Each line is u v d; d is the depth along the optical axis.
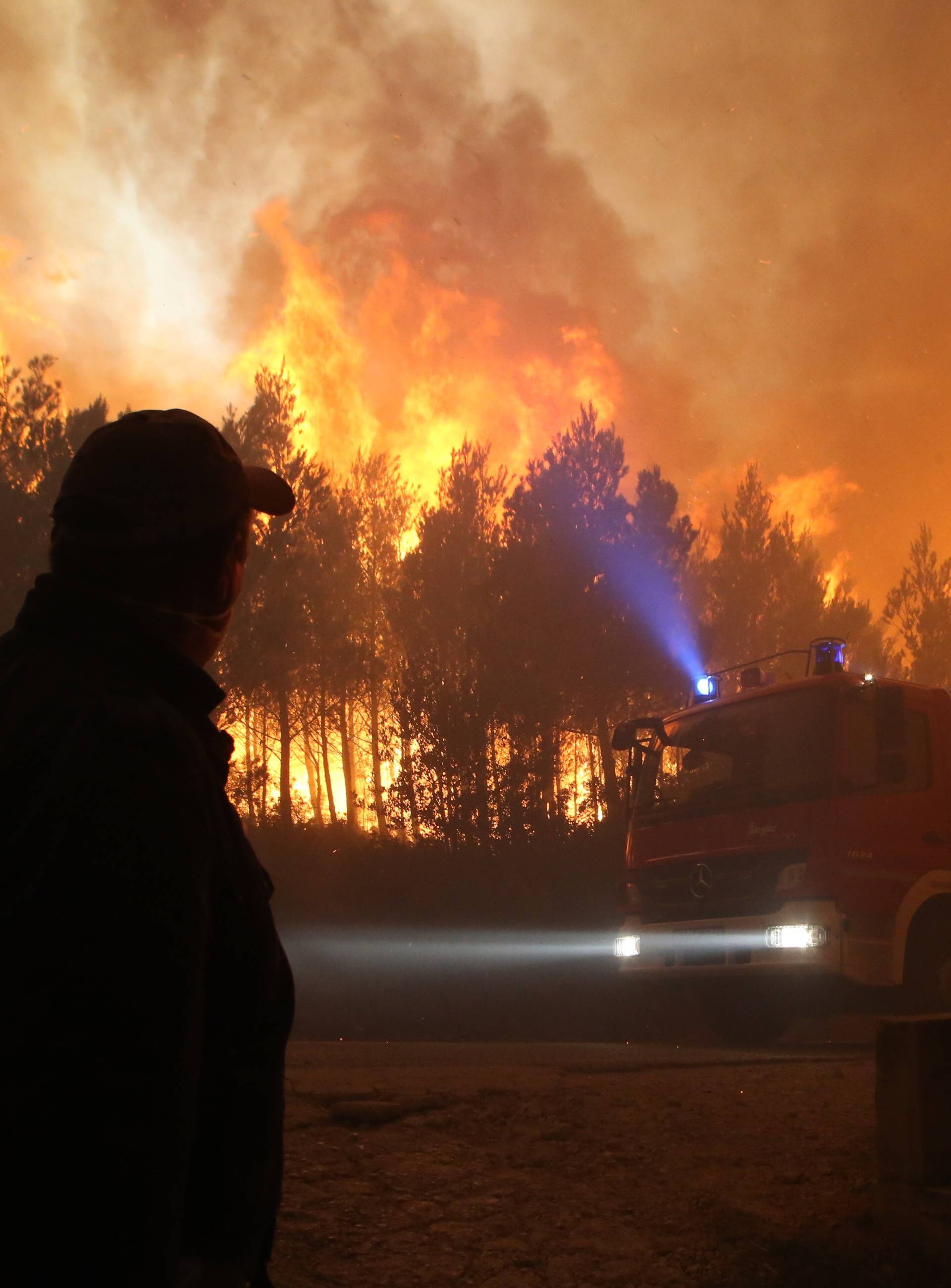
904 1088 3.55
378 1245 3.31
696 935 9.03
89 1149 1.04
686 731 9.78
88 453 1.39
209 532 1.40
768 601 31.28
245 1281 1.29
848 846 8.40
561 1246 3.44
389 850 17.64
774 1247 3.42
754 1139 4.36
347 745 32.19
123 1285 1.03
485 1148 4.18
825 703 8.82
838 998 8.96
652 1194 3.83
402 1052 7.54
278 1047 1.36
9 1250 1.02
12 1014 1.06
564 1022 14.11
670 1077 5.63
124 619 1.31
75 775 1.13
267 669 20.20
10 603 17.14
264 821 19.42
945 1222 3.34
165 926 1.12
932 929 8.77
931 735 9.09
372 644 29.58
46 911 1.08
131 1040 1.07
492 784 18.72
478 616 21.42
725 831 9.02
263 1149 1.31
